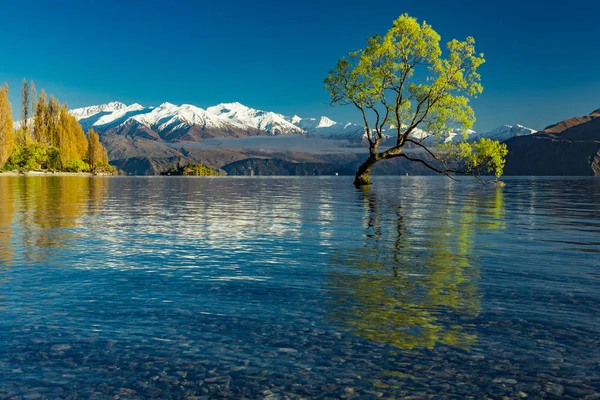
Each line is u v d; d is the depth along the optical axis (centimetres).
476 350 433
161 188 5009
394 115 4459
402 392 359
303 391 360
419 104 4197
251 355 425
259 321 512
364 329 487
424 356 421
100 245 1040
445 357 419
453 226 1398
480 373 389
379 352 430
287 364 407
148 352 430
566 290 637
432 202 2544
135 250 975
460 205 2311
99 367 399
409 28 3994
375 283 680
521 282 682
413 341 455
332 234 1225
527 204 2411
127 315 532
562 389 363
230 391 360
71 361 409
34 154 13038
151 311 548
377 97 4362
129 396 352
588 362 409
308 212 1897
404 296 607
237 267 800
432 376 384
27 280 698
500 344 447
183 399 348
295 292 632
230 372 392
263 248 1002
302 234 1229
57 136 14588
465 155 3969
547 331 480
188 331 482
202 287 661
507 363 407
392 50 4109
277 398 349
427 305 568
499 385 369
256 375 386
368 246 1023
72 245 1038
